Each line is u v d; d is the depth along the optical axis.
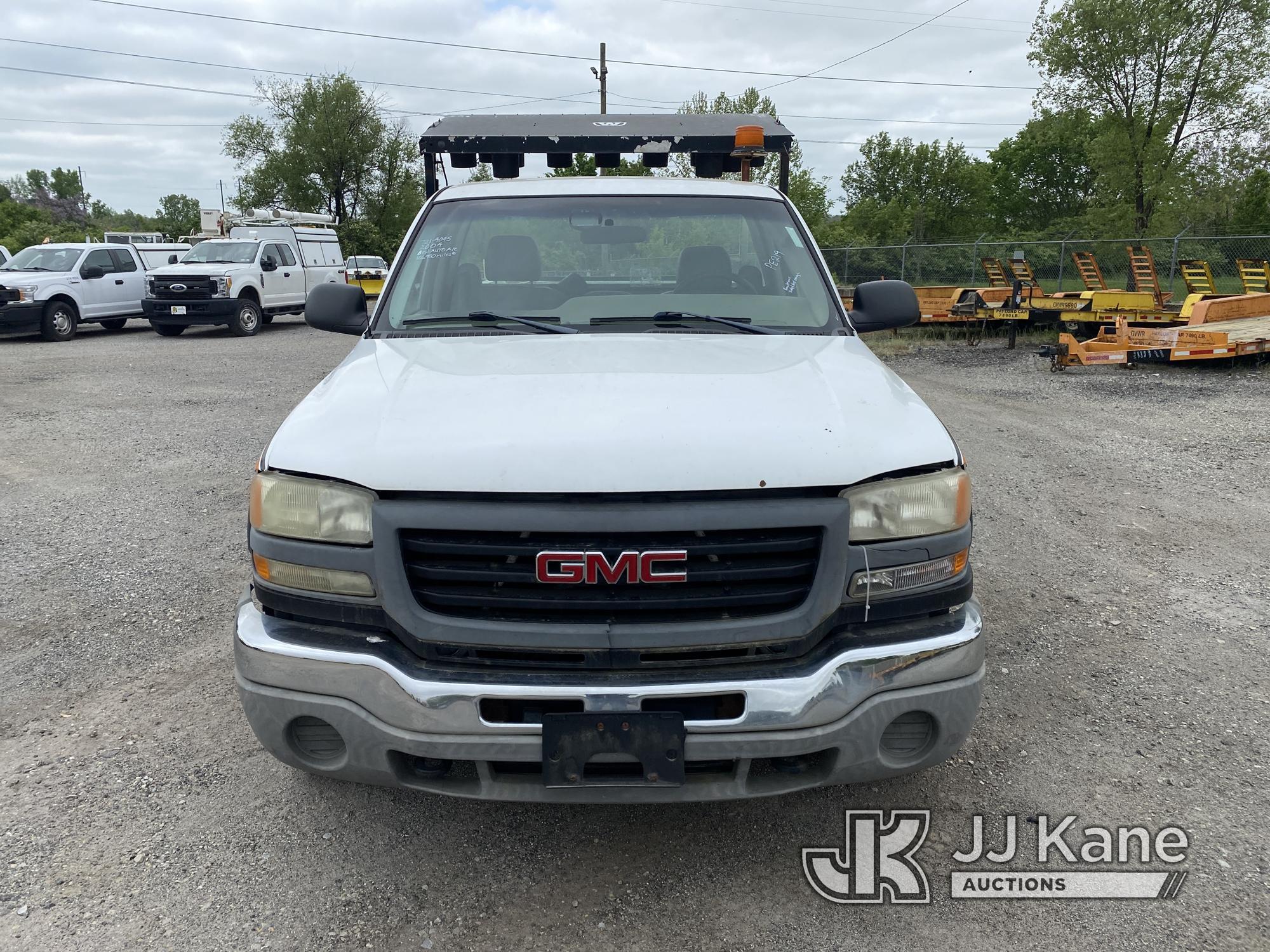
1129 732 3.19
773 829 2.70
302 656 2.18
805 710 2.11
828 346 3.01
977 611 2.36
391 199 54.84
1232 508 5.91
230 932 2.25
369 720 2.15
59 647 3.87
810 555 2.15
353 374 2.71
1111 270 24.45
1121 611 4.25
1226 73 27.55
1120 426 8.64
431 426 2.25
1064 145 70.69
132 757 3.04
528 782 2.19
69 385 11.59
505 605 2.12
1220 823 2.68
